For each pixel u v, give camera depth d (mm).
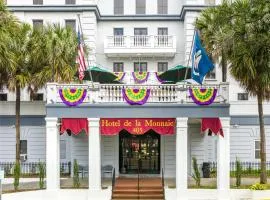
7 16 28906
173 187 26719
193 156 32812
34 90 33219
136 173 32531
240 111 34594
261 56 24484
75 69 30703
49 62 30141
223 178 25156
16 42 30000
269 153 34219
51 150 25516
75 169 27000
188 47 35906
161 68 37656
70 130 28172
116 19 37938
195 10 36062
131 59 37531
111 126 25812
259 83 25125
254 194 24562
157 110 25547
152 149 32781
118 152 32594
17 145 30578
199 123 32844
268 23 24375
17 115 30891
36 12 36719
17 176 26344
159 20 38000
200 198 25359
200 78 24422
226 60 27312
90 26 36312
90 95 25812
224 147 25312
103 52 37625
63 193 25750
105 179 30734
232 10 26766
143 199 24875
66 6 36375
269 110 34406
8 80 30625
